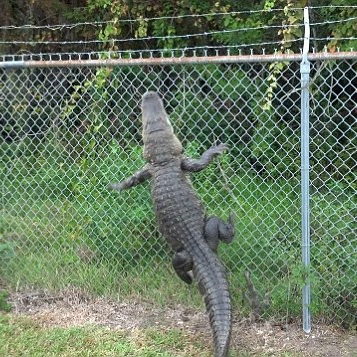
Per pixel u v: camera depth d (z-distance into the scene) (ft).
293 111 18.66
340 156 18.20
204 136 20.20
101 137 19.02
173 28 21.30
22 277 17.51
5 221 18.53
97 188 17.90
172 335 14.61
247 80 20.21
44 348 14.19
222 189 17.25
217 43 21.48
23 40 24.09
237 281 15.81
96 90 19.19
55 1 22.74
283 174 17.48
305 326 14.57
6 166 19.54
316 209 15.96
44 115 21.86
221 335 12.53
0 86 22.63
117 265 17.22
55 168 18.98
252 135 19.35
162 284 16.70
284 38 18.29
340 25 18.70
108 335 14.76
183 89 20.27
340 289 14.90
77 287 16.90
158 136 13.83
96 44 22.74
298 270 14.28
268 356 13.66
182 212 13.53
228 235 13.79
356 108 18.42
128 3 21.20
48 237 18.25
